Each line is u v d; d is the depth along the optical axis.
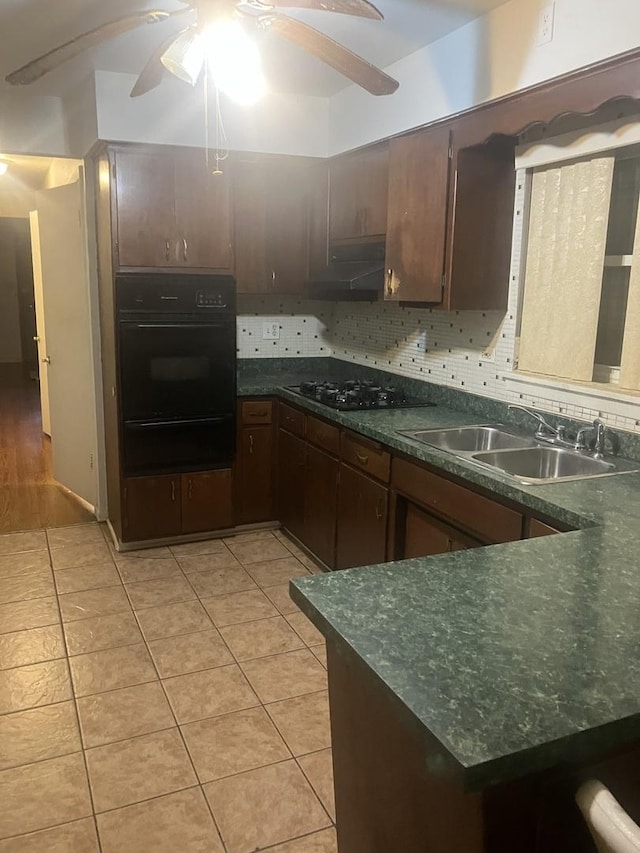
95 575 3.50
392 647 1.12
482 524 2.29
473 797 0.98
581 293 2.51
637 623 1.21
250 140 3.61
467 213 2.76
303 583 1.37
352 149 3.48
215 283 3.68
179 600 3.25
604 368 2.54
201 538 3.99
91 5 2.47
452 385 3.38
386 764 1.23
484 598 1.31
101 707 2.43
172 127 3.43
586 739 0.91
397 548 2.88
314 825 1.94
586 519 1.81
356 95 3.41
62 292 4.33
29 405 7.82
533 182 2.72
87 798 2.01
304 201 4.03
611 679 1.03
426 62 2.84
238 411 3.95
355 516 3.17
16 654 2.76
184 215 3.57
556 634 1.17
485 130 2.57
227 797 2.03
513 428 2.91
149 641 2.88
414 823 1.15
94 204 3.92
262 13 1.79
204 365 3.75
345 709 1.37
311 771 2.14
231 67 1.92
